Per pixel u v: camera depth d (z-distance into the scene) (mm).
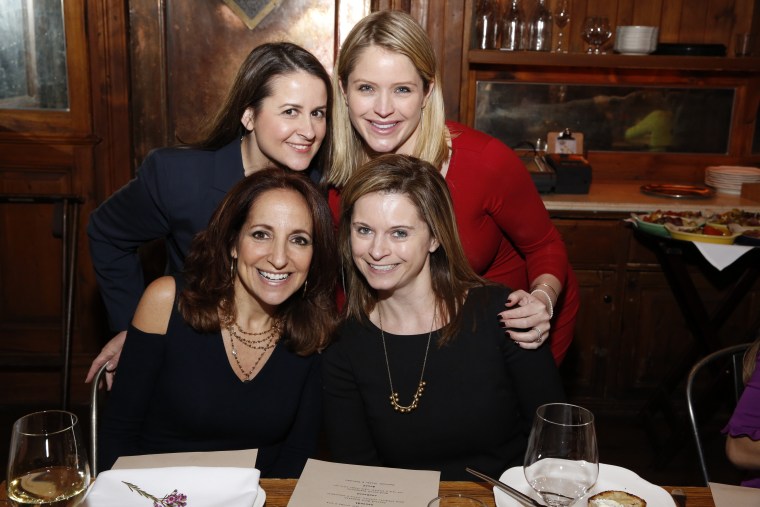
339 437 1640
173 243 2006
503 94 3773
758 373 1534
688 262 3322
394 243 1511
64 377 3064
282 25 3227
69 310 3053
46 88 3238
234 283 1618
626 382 3455
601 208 3271
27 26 3180
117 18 3172
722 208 3322
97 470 1603
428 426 1583
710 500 1257
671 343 3406
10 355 3451
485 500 1257
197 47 3236
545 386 1618
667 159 3875
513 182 1918
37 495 1071
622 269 3322
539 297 1834
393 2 3256
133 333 1650
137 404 1654
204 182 1848
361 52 1714
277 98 1727
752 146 3857
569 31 3695
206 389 1628
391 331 1620
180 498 1194
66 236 2996
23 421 1135
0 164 3270
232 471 1233
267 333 1633
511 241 2098
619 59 3451
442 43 3350
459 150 1884
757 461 1529
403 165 1529
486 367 1596
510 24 3443
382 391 1596
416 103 1752
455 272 1611
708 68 3498
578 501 1188
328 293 1637
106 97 3244
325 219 1581
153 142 3314
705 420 3137
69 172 3301
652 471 3049
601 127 3830
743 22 3697
